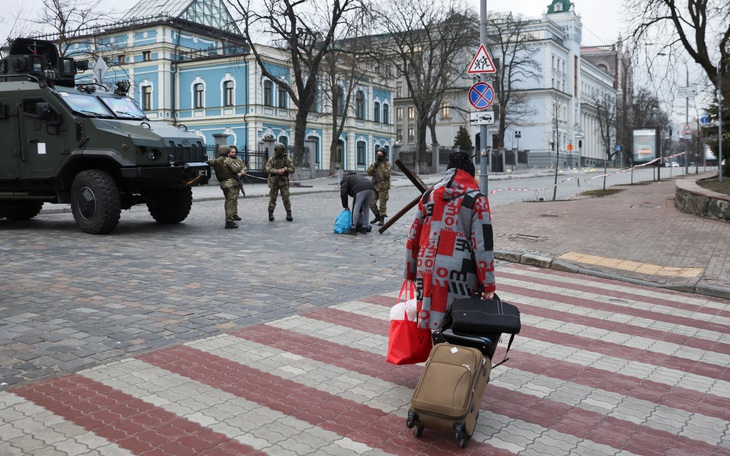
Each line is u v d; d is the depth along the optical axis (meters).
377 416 4.18
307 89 37.22
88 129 12.22
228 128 51.31
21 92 12.61
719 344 6.11
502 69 65.62
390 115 64.88
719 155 22.23
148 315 6.44
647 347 5.95
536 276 9.33
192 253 10.38
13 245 10.76
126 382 4.63
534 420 4.22
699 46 22.38
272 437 3.82
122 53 54.59
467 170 4.18
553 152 82.25
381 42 52.53
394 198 24.73
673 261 9.89
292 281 8.35
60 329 5.87
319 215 17.11
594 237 12.11
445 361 3.70
